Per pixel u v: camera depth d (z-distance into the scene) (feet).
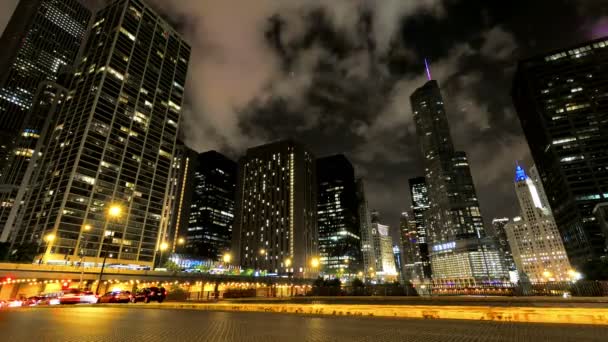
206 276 319.27
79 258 364.38
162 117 526.16
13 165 570.05
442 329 34.83
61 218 362.94
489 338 29.12
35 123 609.83
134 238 435.12
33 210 393.91
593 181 450.71
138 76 503.20
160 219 482.28
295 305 59.41
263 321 45.47
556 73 528.63
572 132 485.56
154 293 135.03
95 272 228.02
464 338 29.25
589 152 467.11
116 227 416.05
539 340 27.78
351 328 36.78
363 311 52.47
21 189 534.37
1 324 43.09
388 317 48.37
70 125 435.12
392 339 29.32
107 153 427.74
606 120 476.95
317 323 42.04
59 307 85.20
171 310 69.26
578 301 89.71
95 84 452.35
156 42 556.51
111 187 422.00
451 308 46.75
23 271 195.42
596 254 416.87
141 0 546.67
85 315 57.41
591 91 501.56
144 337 31.76
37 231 371.35
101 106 437.58
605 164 453.58
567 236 495.00
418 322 41.32
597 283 103.71
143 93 503.61
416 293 146.00
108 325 41.70
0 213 527.81
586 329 33.35
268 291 185.16
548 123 502.38
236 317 51.98
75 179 385.70
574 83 513.86
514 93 624.59
